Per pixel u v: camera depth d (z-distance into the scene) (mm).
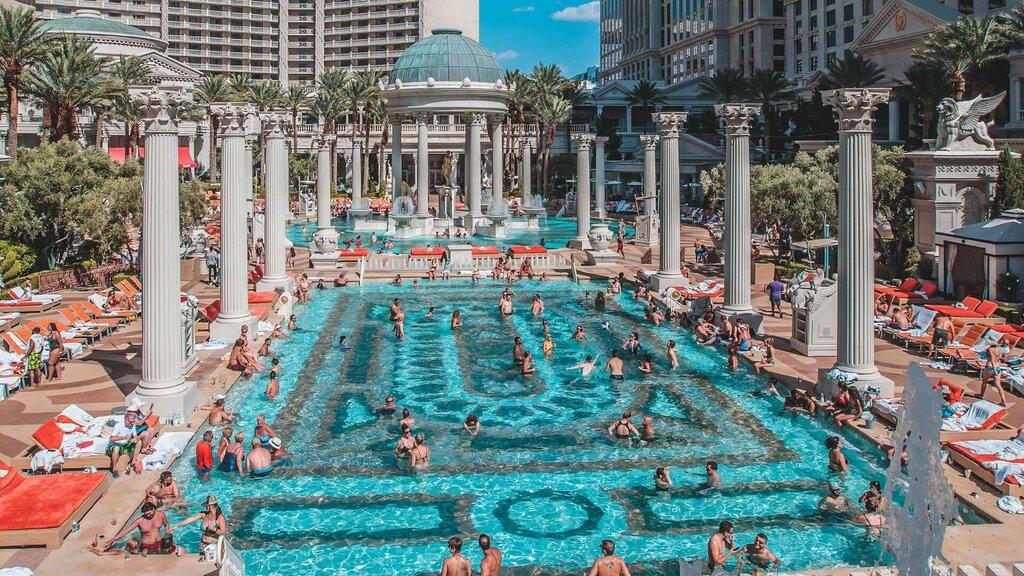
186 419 21688
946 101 44250
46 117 61906
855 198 23125
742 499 17484
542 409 23812
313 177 115000
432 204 99500
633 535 15867
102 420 20062
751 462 19562
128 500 16719
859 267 23266
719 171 64312
